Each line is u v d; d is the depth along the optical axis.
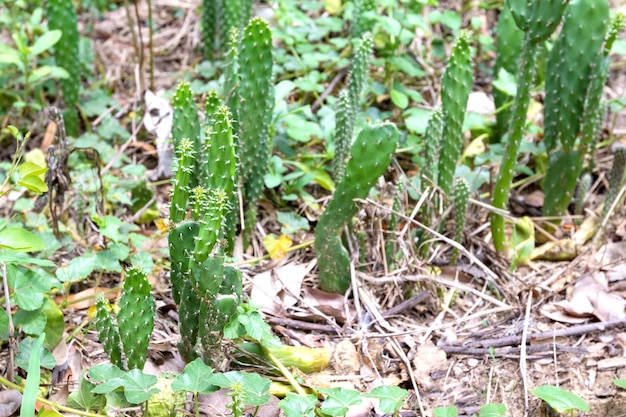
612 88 2.51
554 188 2.14
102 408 1.73
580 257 2.07
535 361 1.88
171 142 2.27
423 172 2.00
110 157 2.29
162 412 1.74
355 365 1.86
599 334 1.93
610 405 1.83
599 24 2.02
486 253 2.09
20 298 1.78
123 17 2.73
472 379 1.85
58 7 2.26
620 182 2.09
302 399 1.70
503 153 2.12
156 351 1.87
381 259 2.01
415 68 2.40
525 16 1.91
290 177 2.14
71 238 2.07
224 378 1.69
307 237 2.12
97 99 2.43
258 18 1.90
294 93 2.44
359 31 2.38
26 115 2.44
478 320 1.96
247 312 1.75
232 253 2.05
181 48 2.66
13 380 1.78
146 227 2.16
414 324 1.95
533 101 2.39
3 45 2.30
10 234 1.72
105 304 1.71
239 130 1.95
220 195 1.65
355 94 2.03
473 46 2.61
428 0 2.33
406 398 1.83
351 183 1.87
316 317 1.95
